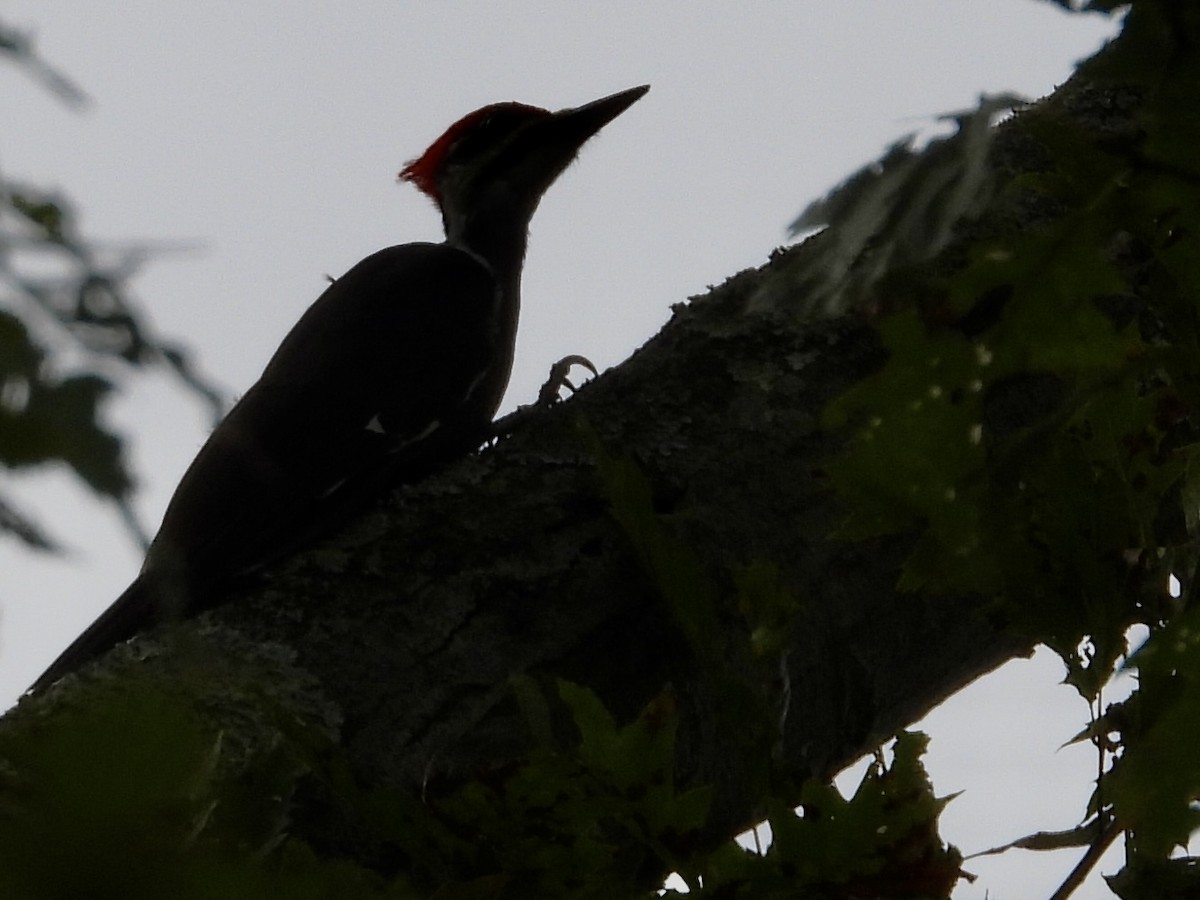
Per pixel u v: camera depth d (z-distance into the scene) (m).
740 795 4.54
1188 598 3.54
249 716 4.17
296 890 1.81
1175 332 3.21
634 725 3.33
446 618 4.62
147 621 7.44
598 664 4.60
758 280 5.39
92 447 1.81
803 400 5.05
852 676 4.62
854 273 2.78
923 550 3.50
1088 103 5.35
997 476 3.30
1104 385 3.27
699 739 4.53
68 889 1.66
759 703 3.44
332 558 4.74
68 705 4.07
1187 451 3.60
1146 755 3.16
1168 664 3.20
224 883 1.74
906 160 2.80
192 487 8.35
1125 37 2.83
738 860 3.32
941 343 3.08
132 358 1.86
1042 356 3.06
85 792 1.69
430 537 4.82
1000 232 4.67
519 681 3.56
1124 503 3.56
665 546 3.49
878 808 3.32
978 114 2.77
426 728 4.42
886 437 3.24
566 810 3.32
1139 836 3.14
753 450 4.99
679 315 5.42
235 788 3.20
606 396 5.21
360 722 4.39
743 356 5.19
